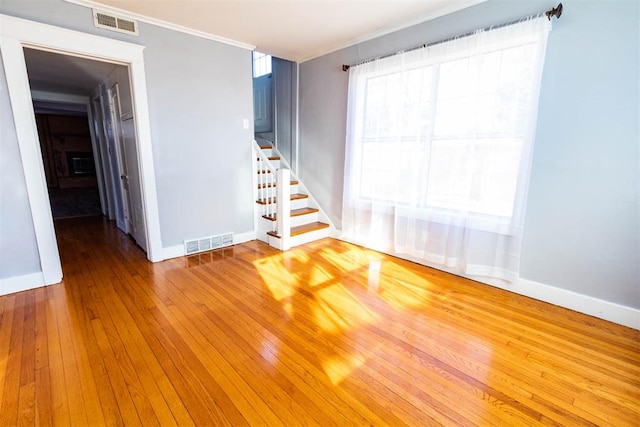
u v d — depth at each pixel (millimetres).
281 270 2973
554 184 2225
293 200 4188
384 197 3328
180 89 3072
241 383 1517
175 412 1346
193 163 3285
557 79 2127
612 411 1371
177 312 2174
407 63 2900
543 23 2078
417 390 1483
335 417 1327
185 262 3156
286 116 4586
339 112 3770
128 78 2918
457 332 1973
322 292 2521
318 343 1844
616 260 2039
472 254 2664
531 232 2379
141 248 3574
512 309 2266
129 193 3775
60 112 7988
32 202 2410
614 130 1954
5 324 1993
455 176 2688
